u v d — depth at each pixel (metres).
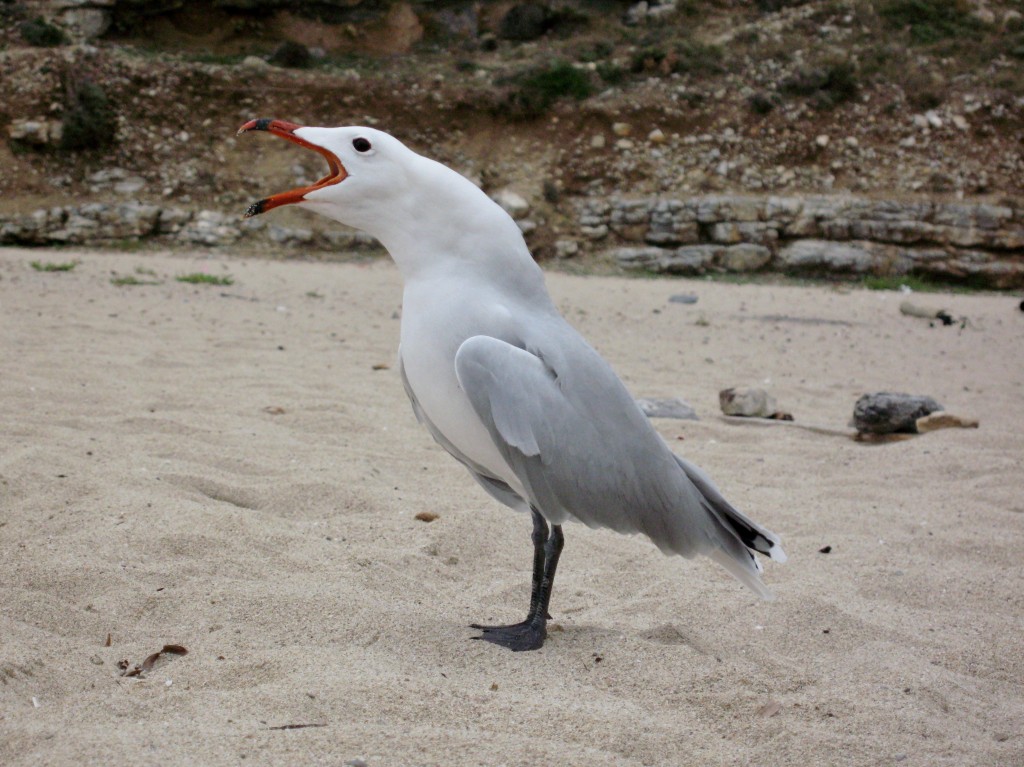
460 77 24.00
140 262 17.61
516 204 21.69
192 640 3.50
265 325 11.25
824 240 21.92
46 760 2.58
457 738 2.80
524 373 3.32
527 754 2.74
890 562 4.87
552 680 3.31
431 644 3.54
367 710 2.96
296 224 20.52
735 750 2.91
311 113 22.70
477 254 3.54
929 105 24.25
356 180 3.50
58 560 4.06
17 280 13.62
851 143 23.45
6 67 21.84
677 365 10.56
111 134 21.59
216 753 2.66
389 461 6.06
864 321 15.27
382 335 11.09
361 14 25.55
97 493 4.86
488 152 22.86
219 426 6.41
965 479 6.32
